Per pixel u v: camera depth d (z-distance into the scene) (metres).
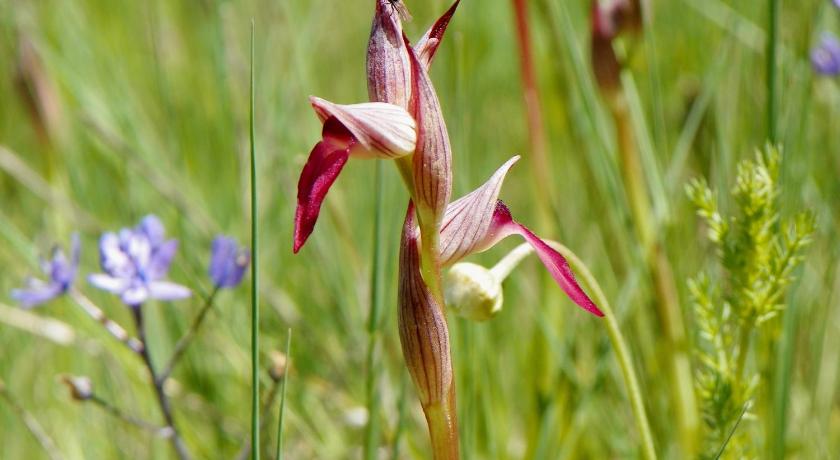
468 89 0.69
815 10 0.62
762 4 0.70
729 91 0.66
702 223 0.61
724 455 0.50
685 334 0.58
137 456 0.61
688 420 0.57
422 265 0.44
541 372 0.60
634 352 0.59
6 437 0.62
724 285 0.58
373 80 0.44
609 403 0.60
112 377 0.63
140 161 0.69
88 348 0.62
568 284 0.44
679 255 0.60
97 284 0.52
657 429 0.58
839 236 0.60
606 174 0.60
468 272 0.46
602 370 0.58
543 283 0.61
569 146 0.72
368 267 0.67
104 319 0.53
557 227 0.62
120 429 0.61
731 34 0.66
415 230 0.44
